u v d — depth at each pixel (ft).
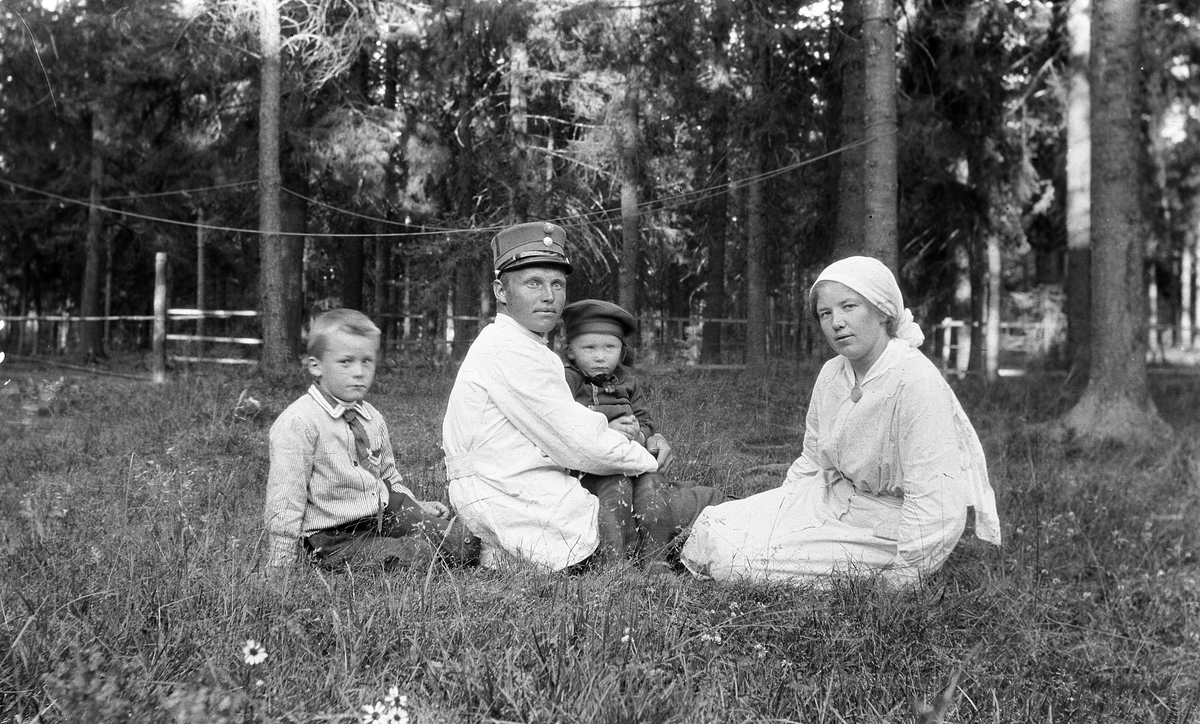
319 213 62.13
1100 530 18.12
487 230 51.80
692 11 47.62
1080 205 52.39
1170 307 129.70
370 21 53.57
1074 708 9.74
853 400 12.92
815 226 51.57
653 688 7.38
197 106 61.31
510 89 55.57
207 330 69.05
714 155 53.47
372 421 12.94
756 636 10.07
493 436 12.48
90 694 6.32
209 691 6.54
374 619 8.64
